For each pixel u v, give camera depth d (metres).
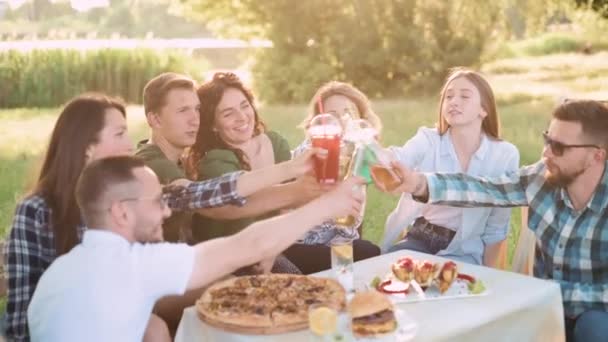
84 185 2.29
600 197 3.10
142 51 17.02
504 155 3.95
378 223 6.46
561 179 3.13
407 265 2.86
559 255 3.19
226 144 3.83
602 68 19.75
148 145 3.48
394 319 2.40
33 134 12.28
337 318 2.38
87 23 29.92
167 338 2.71
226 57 20.80
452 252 3.91
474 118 3.92
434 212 3.96
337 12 17.33
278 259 3.70
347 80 17.48
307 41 17.55
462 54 17.08
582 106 3.10
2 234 6.33
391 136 11.06
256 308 2.47
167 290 2.28
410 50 17.09
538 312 2.79
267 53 17.73
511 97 15.14
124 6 32.41
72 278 2.24
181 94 3.55
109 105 2.93
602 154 3.07
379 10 17.17
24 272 2.80
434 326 2.47
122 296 2.22
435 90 17.19
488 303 2.67
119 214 2.28
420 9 17.06
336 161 2.82
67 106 2.90
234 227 3.64
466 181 3.31
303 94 17.33
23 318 2.80
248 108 3.82
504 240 4.00
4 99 16.39
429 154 4.05
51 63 16.52
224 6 18.12
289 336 2.36
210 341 2.46
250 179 3.05
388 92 17.42
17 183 8.35
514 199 3.33
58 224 2.82
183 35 33.47
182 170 3.70
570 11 21.03
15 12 26.88
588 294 3.09
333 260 2.87
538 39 25.64
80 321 2.21
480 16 17.08
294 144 10.74
